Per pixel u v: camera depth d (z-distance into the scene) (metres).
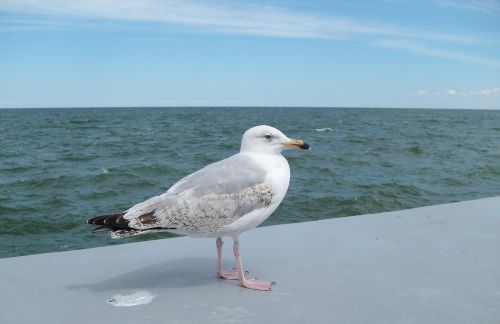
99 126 18.02
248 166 1.06
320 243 1.28
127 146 9.55
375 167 6.50
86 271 1.11
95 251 1.26
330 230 1.40
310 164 6.58
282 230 1.41
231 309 0.90
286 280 1.04
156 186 5.29
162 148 9.03
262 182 1.04
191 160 7.16
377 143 9.96
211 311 0.90
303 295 0.96
